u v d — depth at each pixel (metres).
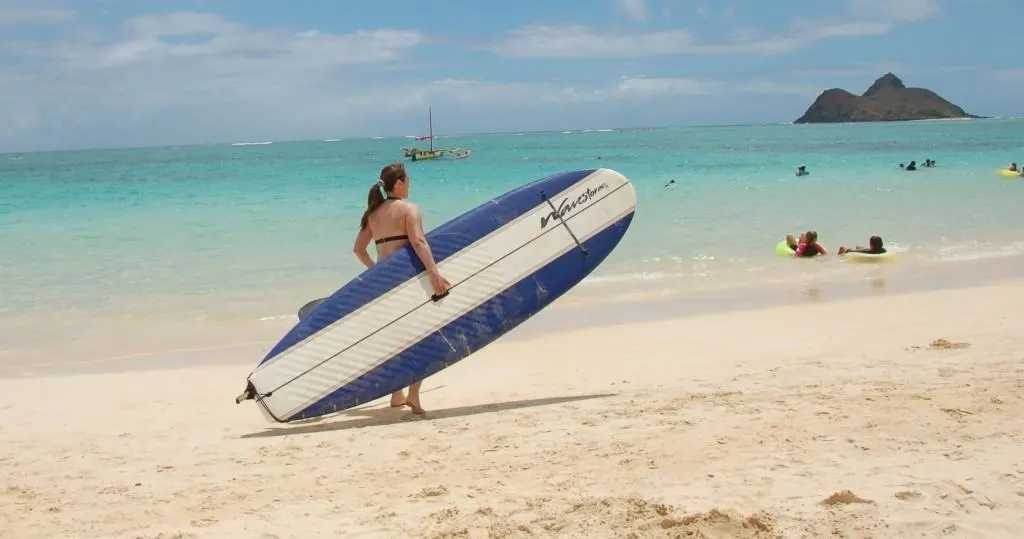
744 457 4.26
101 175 43.03
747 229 17.00
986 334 7.75
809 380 6.22
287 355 5.54
